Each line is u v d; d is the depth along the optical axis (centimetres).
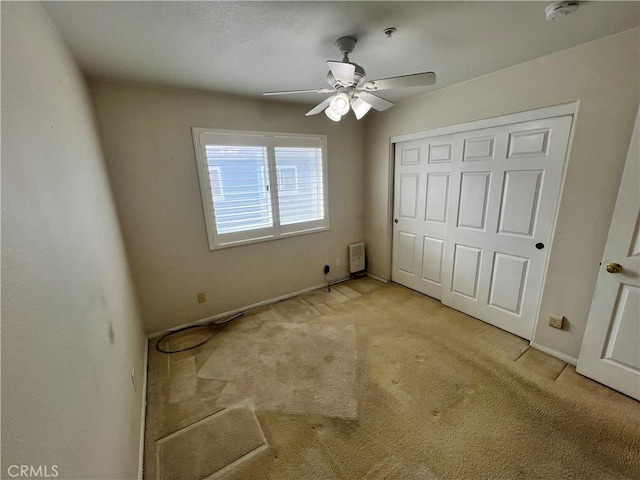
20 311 62
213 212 279
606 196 183
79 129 154
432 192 311
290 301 340
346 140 360
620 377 182
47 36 122
